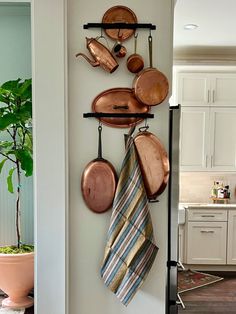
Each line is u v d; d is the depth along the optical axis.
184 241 3.90
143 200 1.64
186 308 2.95
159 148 1.73
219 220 3.89
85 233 1.75
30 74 2.65
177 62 3.73
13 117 2.24
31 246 2.54
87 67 1.73
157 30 1.73
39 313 1.69
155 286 1.76
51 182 1.68
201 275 3.81
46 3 1.64
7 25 2.63
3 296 2.62
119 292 1.65
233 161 3.99
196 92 3.94
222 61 3.73
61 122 1.67
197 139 3.96
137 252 1.62
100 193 1.72
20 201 2.66
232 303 3.06
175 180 1.91
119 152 1.75
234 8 2.39
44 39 1.65
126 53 1.73
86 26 1.71
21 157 2.30
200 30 2.89
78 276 1.76
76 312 1.77
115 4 1.72
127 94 1.73
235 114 3.96
